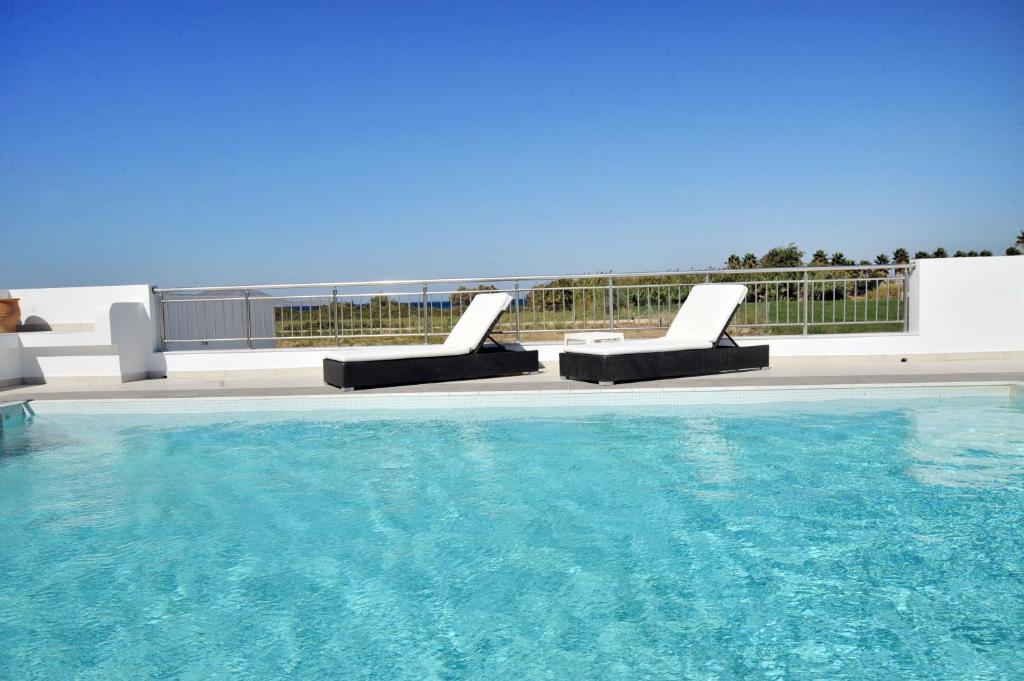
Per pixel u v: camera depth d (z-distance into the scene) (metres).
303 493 4.09
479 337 7.60
